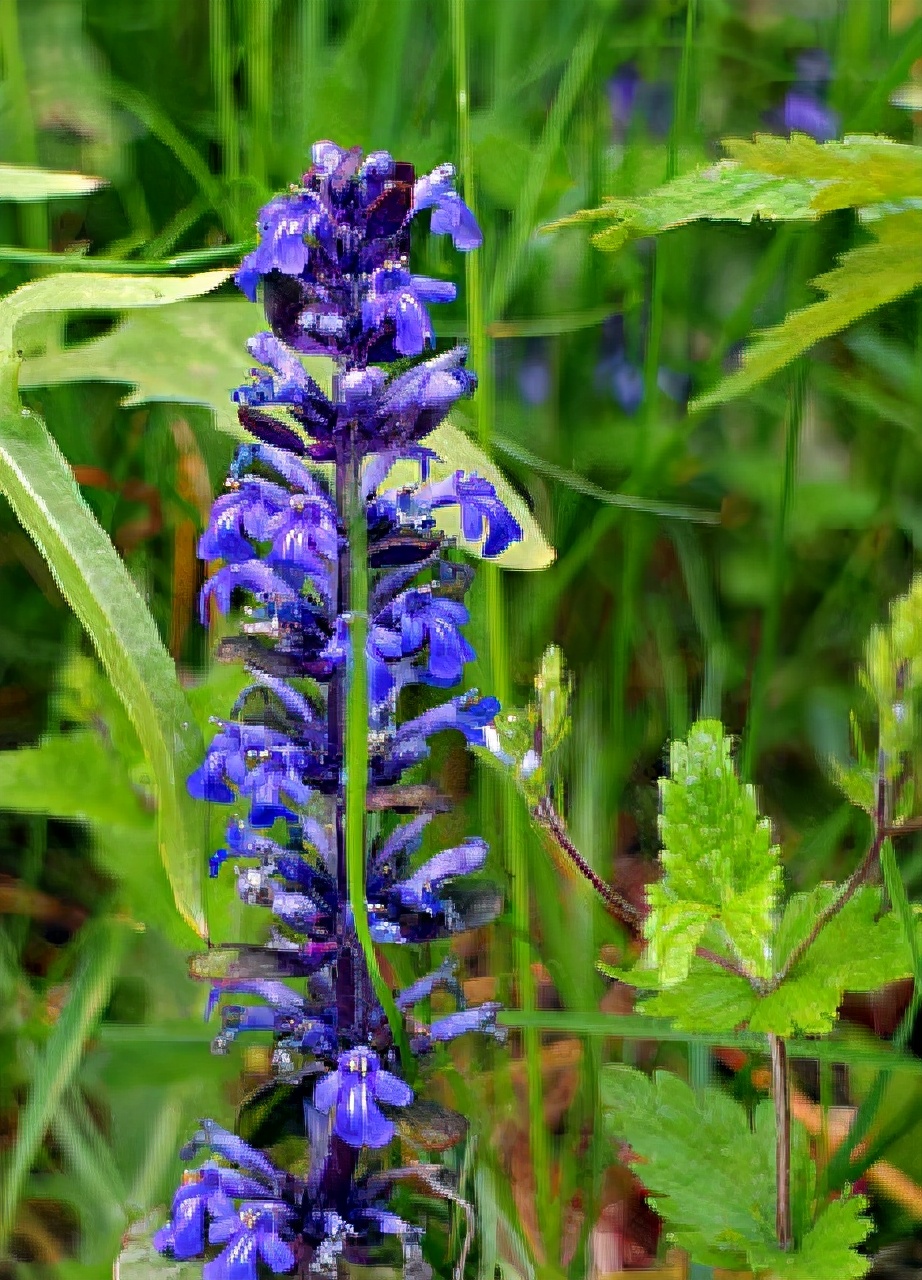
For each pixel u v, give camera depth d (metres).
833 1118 0.57
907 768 0.57
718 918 0.52
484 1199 0.55
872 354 0.64
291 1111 0.55
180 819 0.54
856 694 0.63
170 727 0.54
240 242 0.63
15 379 0.56
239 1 0.65
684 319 0.66
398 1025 0.53
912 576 0.64
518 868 0.57
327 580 0.53
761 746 0.63
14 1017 0.58
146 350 0.61
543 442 0.65
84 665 0.60
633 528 0.63
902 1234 0.55
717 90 0.67
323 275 0.52
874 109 0.65
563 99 0.63
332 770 0.53
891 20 0.66
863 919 0.53
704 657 0.64
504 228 0.65
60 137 0.66
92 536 0.55
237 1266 0.52
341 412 0.52
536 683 0.54
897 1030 0.57
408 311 0.51
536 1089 0.56
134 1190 0.56
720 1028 0.53
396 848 0.53
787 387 0.64
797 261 0.65
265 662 0.52
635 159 0.66
